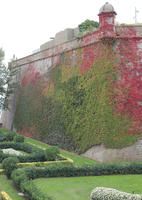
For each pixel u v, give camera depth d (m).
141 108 15.35
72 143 18.27
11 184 10.45
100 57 16.48
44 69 24.20
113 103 15.45
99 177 11.32
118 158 14.87
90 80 17.14
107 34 15.89
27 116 26.47
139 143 15.02
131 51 15.86
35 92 25.44
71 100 18.98
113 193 7.77
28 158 14.15
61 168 11.44
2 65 29.23
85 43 18.16
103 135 15.36
